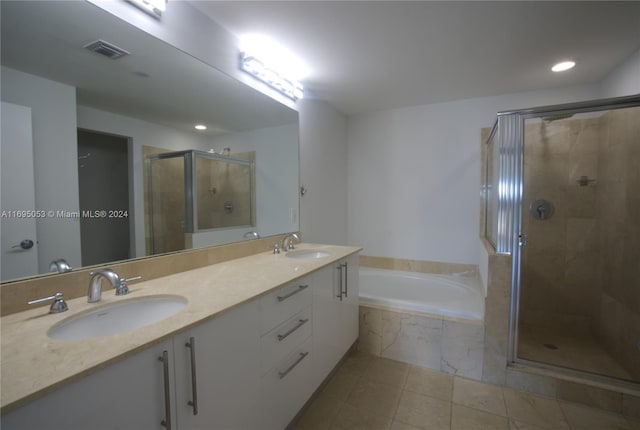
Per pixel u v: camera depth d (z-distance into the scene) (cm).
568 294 256
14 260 98
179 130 155
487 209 261
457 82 246
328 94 274
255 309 117
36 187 103
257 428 120
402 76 235
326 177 300
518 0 144
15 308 96
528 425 156
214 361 98
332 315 186
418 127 311
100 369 67
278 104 225
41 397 58
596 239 243
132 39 128
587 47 190
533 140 259
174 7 143
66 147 111
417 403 173
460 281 283
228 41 175
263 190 214
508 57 203
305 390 155
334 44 187
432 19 160
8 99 95
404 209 322
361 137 340
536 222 262
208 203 174
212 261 172
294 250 221
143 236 139
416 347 215
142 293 117
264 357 123
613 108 170
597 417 161
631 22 162
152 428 80
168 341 84
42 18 102
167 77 146
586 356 212
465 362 199
